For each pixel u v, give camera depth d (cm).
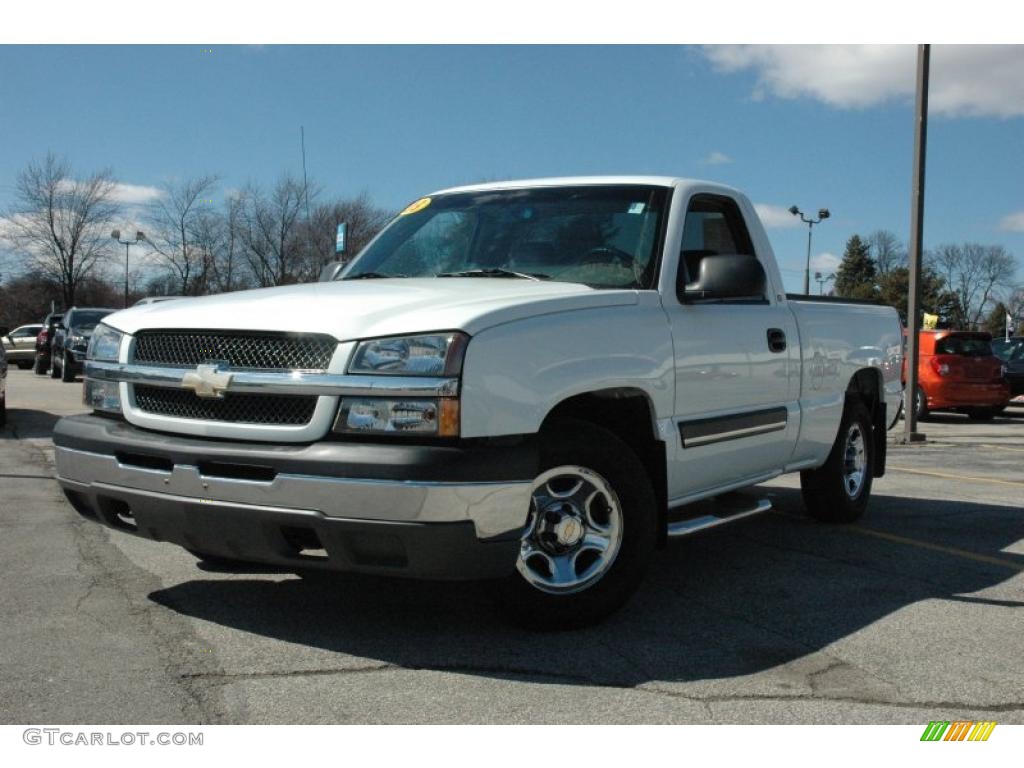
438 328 369
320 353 379
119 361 433
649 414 455
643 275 474
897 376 735
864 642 419
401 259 532
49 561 525
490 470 363
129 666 368
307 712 330
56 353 2578
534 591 408
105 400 439
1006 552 603
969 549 610
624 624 436
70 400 1747
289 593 468
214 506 378
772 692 358
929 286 8694
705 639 417
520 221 520
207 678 358
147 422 413
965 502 799
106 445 414
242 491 373
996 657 402
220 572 504
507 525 370
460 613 442
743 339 522
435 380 362
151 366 417
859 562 570
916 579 531
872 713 342
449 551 360
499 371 374
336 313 387
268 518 369
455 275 497
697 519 495
